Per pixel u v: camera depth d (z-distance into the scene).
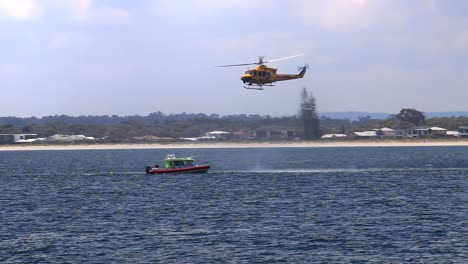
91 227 138.88
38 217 154.12
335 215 151.00
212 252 114.88
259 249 116.88
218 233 130.25
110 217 152.50
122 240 124.75
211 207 167.00
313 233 129.38
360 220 143.50
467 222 140.00
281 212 156.88
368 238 124.50
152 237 127.19
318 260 109.56
